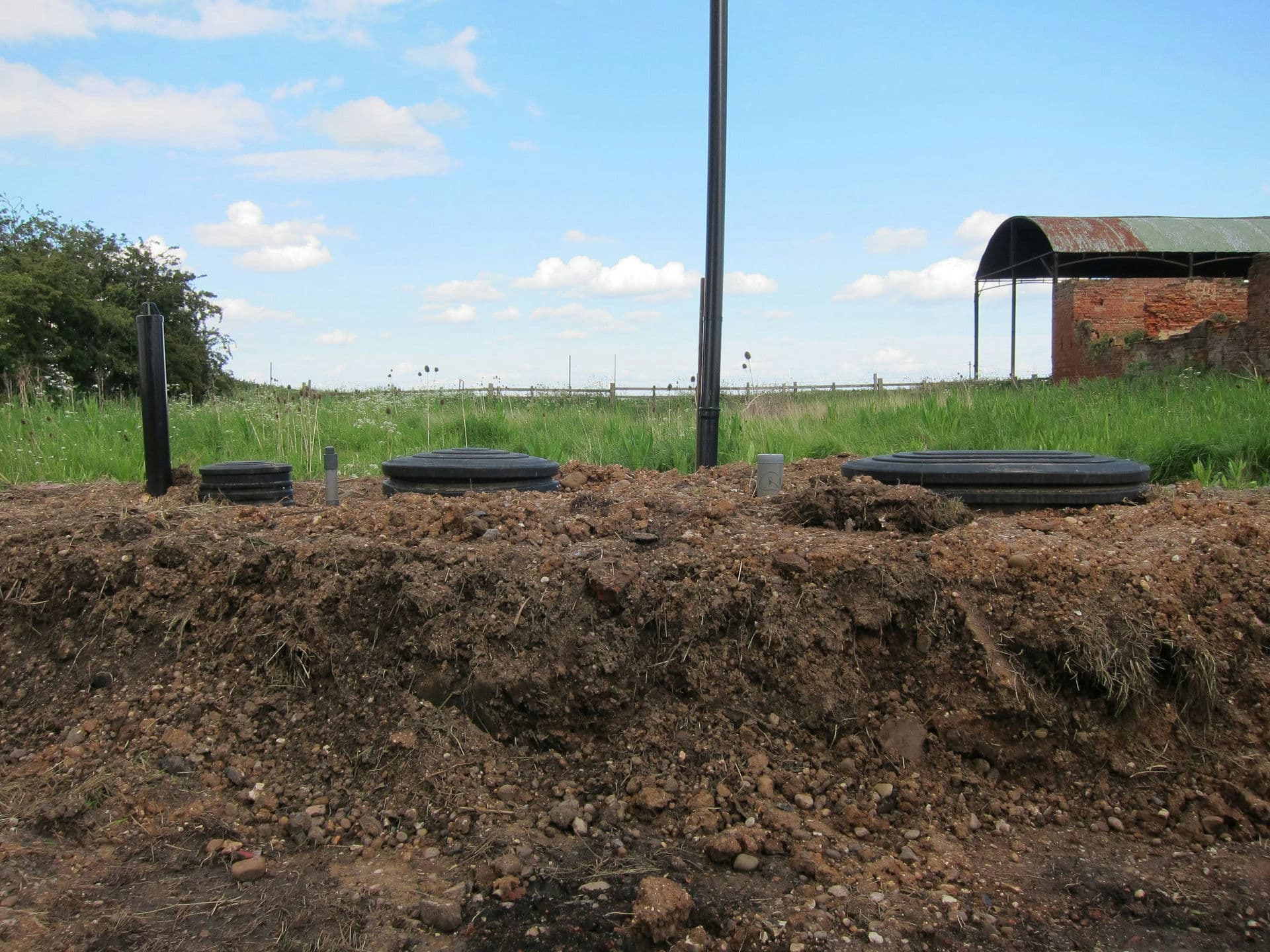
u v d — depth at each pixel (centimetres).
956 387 1491
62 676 381
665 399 1683
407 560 378
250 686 363
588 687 337
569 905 263
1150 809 303
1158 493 529
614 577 357
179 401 1405
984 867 281
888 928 250
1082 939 247
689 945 245
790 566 359
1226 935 248
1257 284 1541
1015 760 320
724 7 650
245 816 311
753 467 675
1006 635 336
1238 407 1012
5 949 244
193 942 249
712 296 678
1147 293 2234
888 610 343
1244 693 324
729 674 339
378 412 1359
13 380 1711
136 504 537
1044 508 458
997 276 2581
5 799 322
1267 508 453
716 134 662
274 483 562
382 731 335
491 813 305
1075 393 1289
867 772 318
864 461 499
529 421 1288
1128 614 336
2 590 411
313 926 256
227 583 392
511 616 349
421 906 261
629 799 308
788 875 276
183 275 2909
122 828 304
